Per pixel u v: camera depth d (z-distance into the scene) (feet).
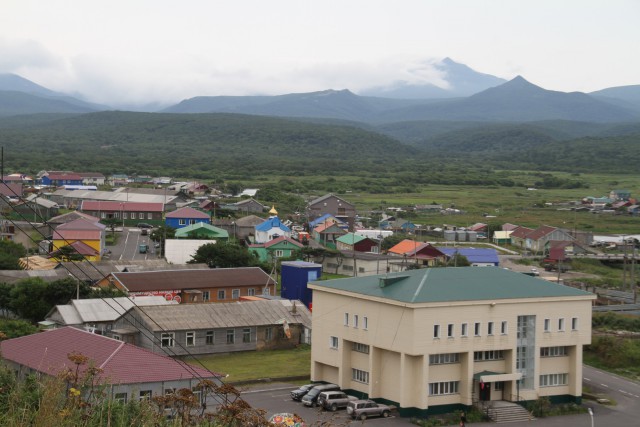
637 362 201.87
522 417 157.38
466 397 158.61
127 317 190.08
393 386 159.22
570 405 167.43
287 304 215.92
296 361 191.01
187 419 74.08
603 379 188.96
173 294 235.61
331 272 331.98
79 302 193.47
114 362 128.26
